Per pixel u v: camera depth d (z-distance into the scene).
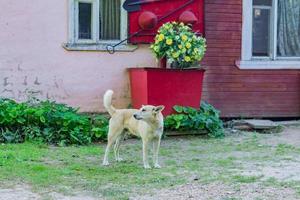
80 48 11.22
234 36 12.34
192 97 10.92
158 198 5.99
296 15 12.88
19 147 9.21
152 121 7.68
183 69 10.77
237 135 11.14
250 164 8.08
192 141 10.41
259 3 12.55
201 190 6.36
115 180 6.90
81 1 11.28
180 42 10.75
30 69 10.98
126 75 11.55
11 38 10.84
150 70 10.54
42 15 10.99
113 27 11.54
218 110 11.91
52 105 10.45
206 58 12.14
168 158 8.65
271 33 12.65
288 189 6.38
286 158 8.60
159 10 11.55
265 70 12.59
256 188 6.43
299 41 12.91
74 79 11.25
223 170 7.60
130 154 8.96
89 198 5.97
